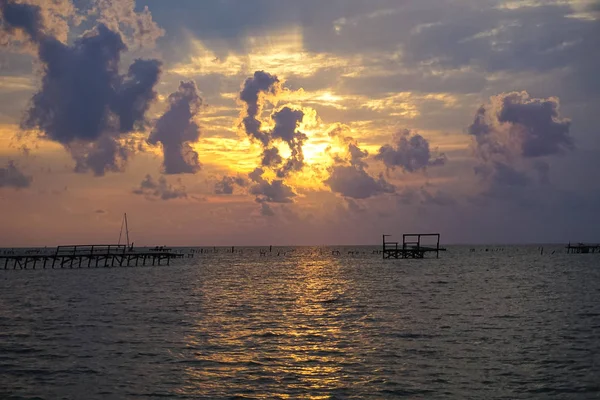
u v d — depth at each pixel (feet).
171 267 337.11
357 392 65.31
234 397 63.72
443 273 260.21
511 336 94.94
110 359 80.48
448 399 62.64
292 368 75.61
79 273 268.62
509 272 263.29
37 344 90.53
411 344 89.76
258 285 204.23
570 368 73.97
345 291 177.47
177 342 92.38
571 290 172.04
